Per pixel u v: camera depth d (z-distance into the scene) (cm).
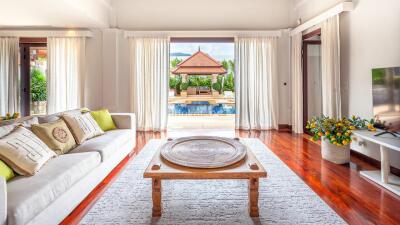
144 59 575
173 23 586
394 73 273
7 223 139
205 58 1005
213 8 586
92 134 321
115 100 573
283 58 591
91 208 220
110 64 569
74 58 570
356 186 265
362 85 353
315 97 552
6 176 179
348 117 385
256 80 584
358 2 357
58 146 253
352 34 371
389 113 282
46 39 574
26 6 402
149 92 580
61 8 411
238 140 288
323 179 285
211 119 793
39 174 192
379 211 213
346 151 337
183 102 923
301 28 515
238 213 212
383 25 312
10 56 565
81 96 575
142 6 582
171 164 214
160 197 207
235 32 575
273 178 288
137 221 199
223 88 1020
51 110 575
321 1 464
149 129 584
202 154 235
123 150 350
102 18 528
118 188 262
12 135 205
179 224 195
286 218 203
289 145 443
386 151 262
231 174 196
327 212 212
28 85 592
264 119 588
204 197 242
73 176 207
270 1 588
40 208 162
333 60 405
